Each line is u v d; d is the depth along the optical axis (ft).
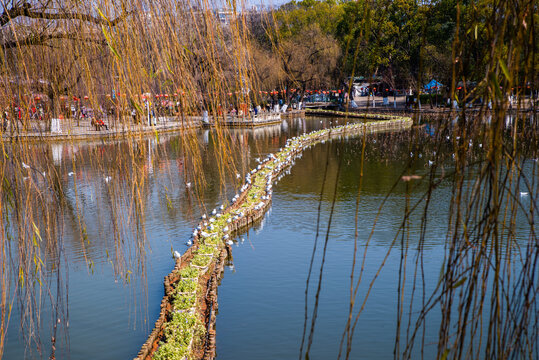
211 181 70.74
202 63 10.14
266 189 68.44
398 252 44.78
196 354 28.30
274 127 158.81
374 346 30.27
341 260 44.52
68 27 9.68
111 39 9.49
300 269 43.21
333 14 222.89
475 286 5.93
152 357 26.71
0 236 9.53
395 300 35.99
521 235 40.88
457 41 5.88
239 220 55.93
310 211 61.26
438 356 6.02
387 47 132.67
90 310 33.40
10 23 9.37
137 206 11.95
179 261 41.32
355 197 66.39
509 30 5.52
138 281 38.55
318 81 180.04
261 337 31.71
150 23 9.77
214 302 35.65
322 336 31.76
